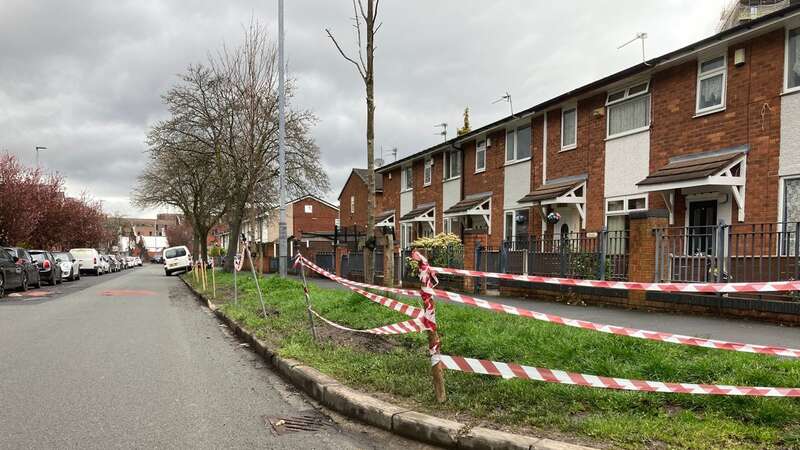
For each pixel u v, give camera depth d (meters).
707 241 8.34
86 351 7.66
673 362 4.84
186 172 28.70
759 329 6.83
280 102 16.70
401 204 27.70
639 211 9.16
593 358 5.21
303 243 35.69
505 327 6.68
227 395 5.47
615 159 13.94
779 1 15.14
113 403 5.14
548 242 11.26
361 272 18.84
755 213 10.47
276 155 24.80
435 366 4.53
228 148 24.59
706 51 11.41
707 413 3.90
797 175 9.84
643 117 13.20
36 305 14.16
